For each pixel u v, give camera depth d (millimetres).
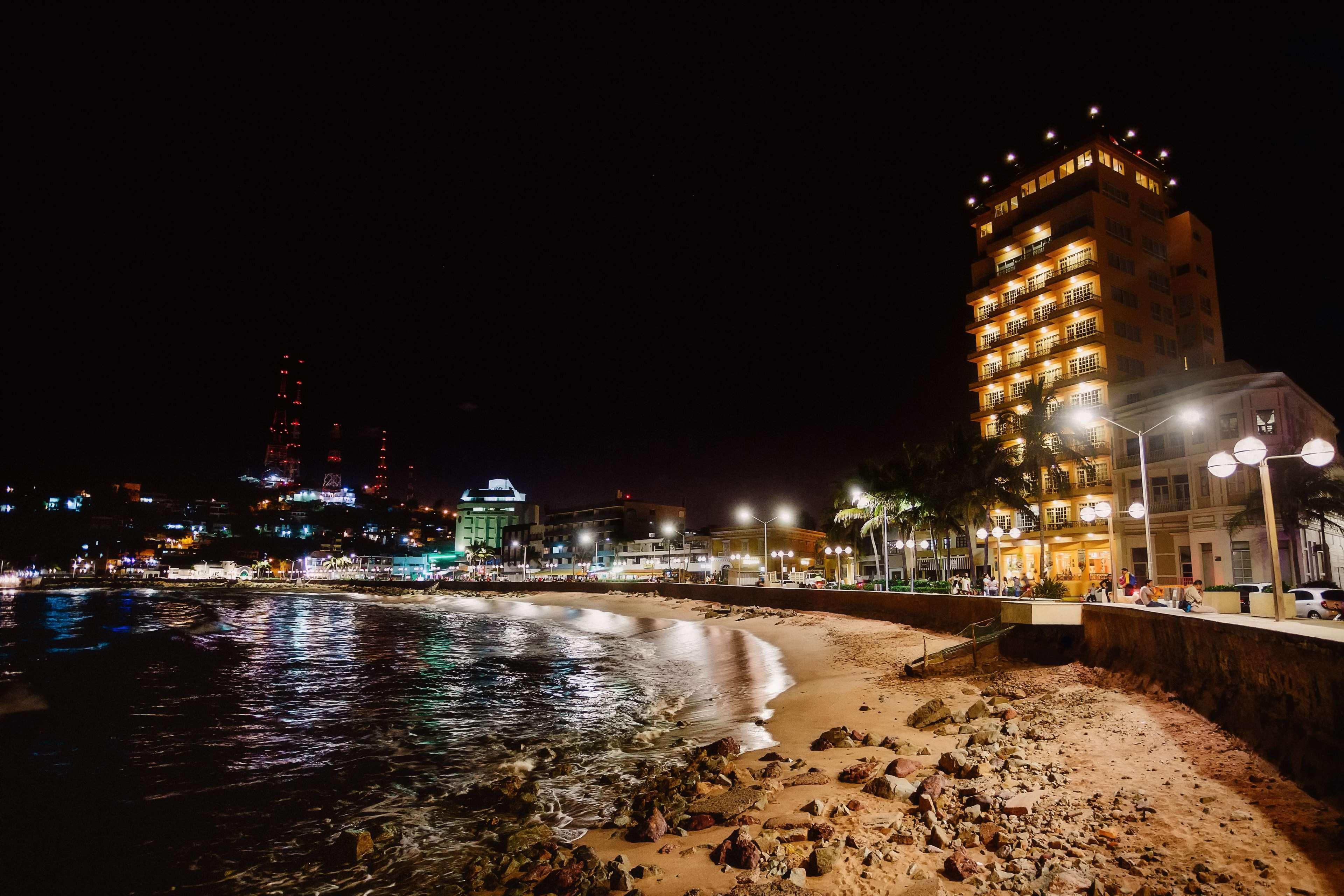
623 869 8336
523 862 9688
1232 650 12836
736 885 7848
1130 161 68750
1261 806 8953
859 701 20500
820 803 10258
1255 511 37875
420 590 137250
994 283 69688
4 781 15180
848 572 85562
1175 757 11453
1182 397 48938
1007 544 62344
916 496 54281
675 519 143875
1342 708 9195
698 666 32781
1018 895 7094
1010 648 23781
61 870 10688
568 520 149250
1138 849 7965
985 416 68688
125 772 15805
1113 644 19953
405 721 21031
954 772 11758
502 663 35656
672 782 12922
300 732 19672
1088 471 56656
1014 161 74438
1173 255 68875
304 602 116438
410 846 11086
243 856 11039
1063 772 11164
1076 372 62406
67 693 26484
